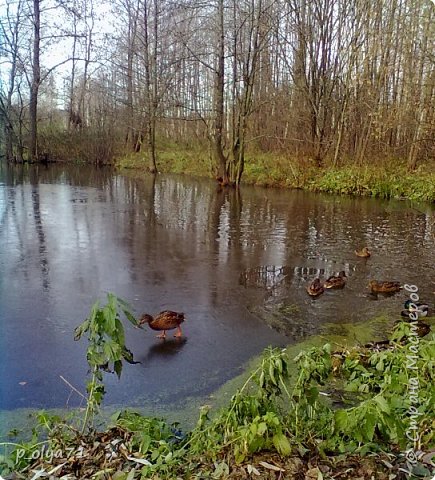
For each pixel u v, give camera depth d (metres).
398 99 20.23
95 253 8.39
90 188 18.39
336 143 20.86
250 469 2.43
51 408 3.58
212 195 17.25
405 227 11.87
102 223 11.23
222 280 7.15
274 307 6.06
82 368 4.23
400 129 19.55
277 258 8.61
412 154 18.52
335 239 10.36
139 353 4.59
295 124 21.70
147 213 12.93
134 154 30.08
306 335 5.18
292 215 13.33
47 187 18.22
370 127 19.56
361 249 9.48
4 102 32.28
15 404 3.63
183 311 5.77
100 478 2.43
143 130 28.31
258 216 13.04
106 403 3.69
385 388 3.15
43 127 32.28
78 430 3.10
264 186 20.44
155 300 6.12
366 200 16.78
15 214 11.97
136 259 8.11
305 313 5.88
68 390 3.86
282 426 2.67
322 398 3.62
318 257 8.80
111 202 14.78
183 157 26.81
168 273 7.38
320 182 19.14
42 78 28.94
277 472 2.42
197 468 2.50
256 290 6.74
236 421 2.66
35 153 29.75
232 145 20.36
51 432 2.91
